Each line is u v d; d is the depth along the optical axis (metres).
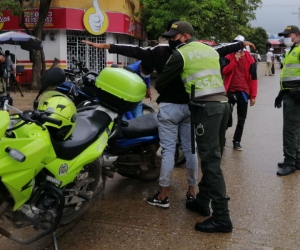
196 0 21.31
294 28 5.42
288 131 5.51
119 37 22.17
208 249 3.50
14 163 2.72
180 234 3.77
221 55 4.43
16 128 2.84
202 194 4.16
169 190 4.93
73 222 3.99
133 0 23.14
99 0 20.45
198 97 3.66
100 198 4.50
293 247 3.55
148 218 4.12
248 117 10.23
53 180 3.12
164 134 4.22
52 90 3.40
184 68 3.73
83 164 3.38
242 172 5.62
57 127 3.11
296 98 5.32
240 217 4.14
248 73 6.47
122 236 3.73
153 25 21.55
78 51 20.97
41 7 16.67
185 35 3.98
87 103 4.76
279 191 4.89
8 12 20.11
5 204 2.92
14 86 16.75
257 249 3.50
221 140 3.87
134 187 5.06
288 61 5.41
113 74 4.05
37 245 3.53
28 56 20.34
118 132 4.15
